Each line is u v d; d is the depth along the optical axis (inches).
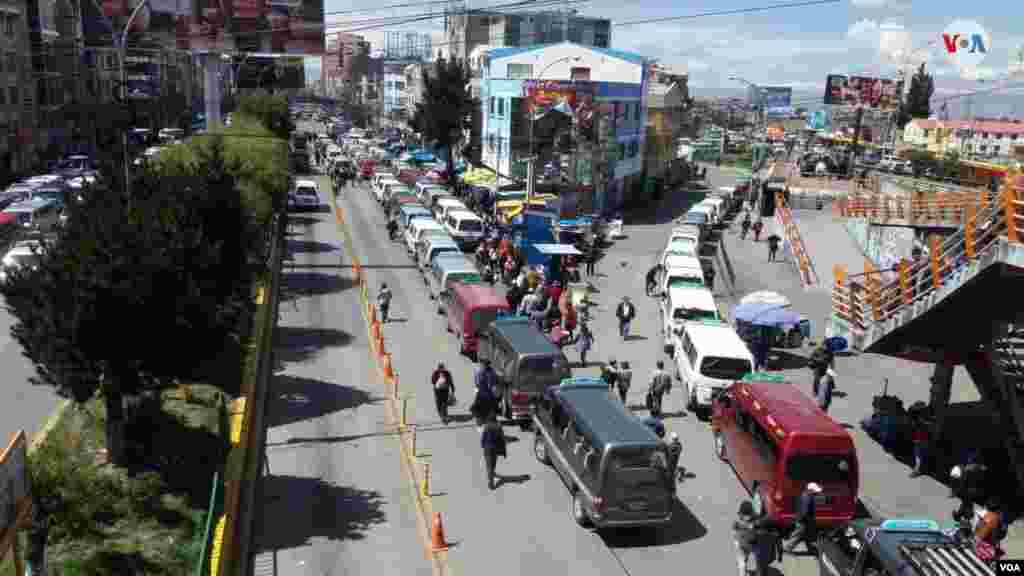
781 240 2095.2
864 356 1250.6
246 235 888.9
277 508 707.4
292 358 1135.0
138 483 659.4
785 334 1273.4
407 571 619.5
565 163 2434.8
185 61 4394.7
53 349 637.3
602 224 2267.5
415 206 2032.5
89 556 557.6
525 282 1437.0
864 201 1955.0
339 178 2938.0
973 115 4124.0
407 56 7003.0
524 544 669.3
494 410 882.8
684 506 754.2
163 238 673.0
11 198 1964.8
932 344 895.7
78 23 3120.1
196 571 561.6
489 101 2687.0
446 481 778.8
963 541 551.2
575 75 2454.5
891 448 897.5
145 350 657.0
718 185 3946.9
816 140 5098.4
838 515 681.0
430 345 1219.2
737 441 799.1
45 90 3036.4
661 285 1562.5
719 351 973.8
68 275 633.0
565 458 746.2
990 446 926.4
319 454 824.3
